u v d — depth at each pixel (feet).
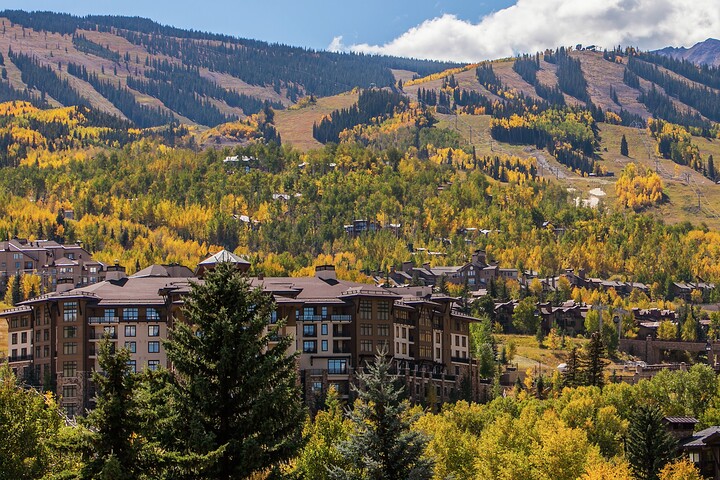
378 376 409.28
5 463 394.93
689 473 565.53
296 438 349.20
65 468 388.57
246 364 343.05
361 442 402.52
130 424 324.80
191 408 337.72
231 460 335.88
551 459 550.36
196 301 357.82
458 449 563.48
